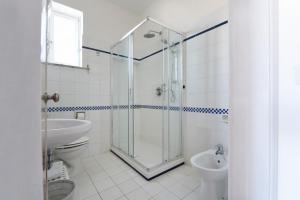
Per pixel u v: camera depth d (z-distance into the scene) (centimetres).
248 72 57
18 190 32
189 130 214
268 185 54
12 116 31
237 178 60
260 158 55
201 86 198
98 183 169
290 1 56
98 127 256
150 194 151
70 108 227
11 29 30
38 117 35
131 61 244
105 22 265
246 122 58
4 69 29
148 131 291
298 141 55
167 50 237
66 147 166
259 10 54
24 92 32
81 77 238
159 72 258
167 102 234
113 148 262
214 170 124
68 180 116
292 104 56
